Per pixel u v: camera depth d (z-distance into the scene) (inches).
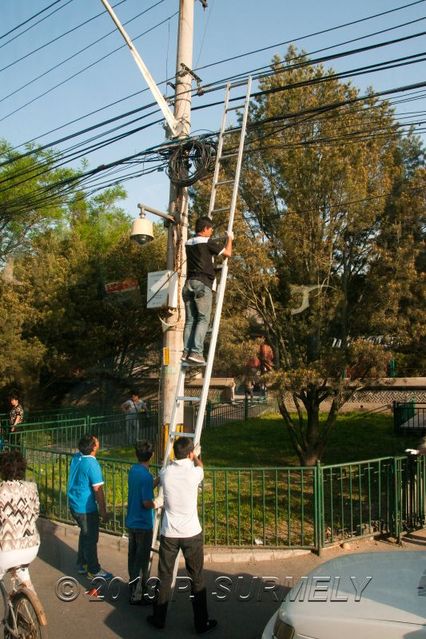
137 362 1035.9
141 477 250.5
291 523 350.9
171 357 342.3
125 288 858.1
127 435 695.7
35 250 1007.6
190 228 485.4
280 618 167.5
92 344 881.5
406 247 445.4
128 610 241.4
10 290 845.2
